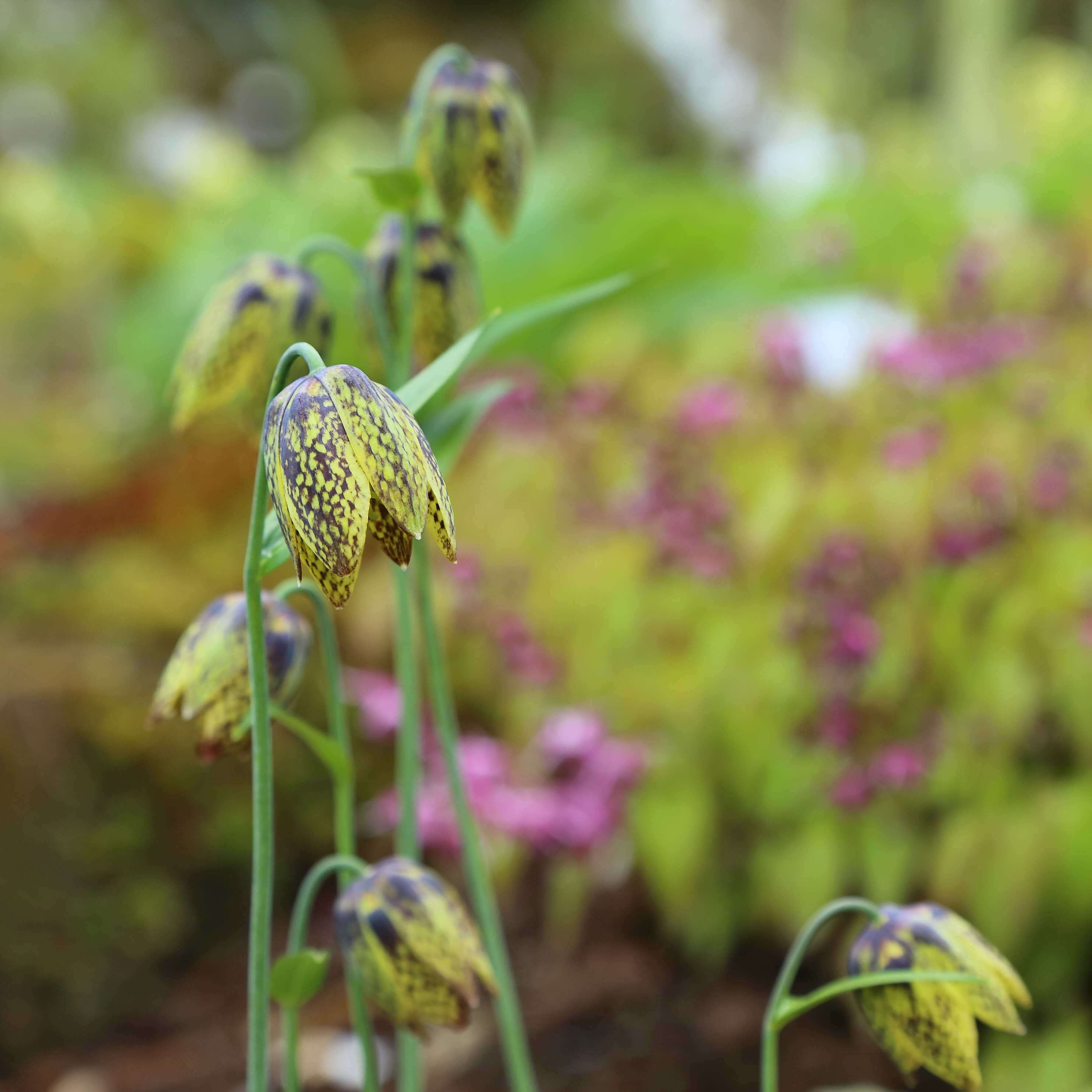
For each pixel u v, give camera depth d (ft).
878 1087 2.70
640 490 3.21
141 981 3.48
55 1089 3.10
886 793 2.73
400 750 2.14
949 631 2.77
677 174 7.36
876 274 4.21
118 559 4.36
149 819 3.63
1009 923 2.60
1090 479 2.89
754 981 3.04
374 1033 3.09
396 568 2.11
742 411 3.19
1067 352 3.17
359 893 2.00
